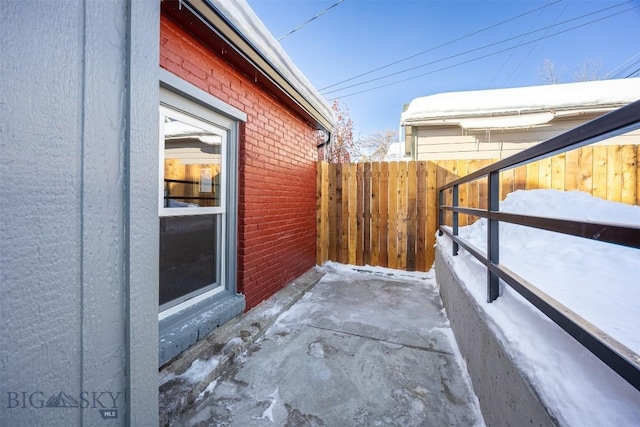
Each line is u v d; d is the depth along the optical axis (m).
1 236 0.50
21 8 0.53
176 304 2.19
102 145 0.67
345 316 2.94
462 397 1.73
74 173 0.61
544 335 1.07
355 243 4.82
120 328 0.72
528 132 5.58
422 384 1.86
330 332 2.58
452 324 2.56
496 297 1.57
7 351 0.51
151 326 0.80
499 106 5.34
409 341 2.42
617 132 0.71
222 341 2.23
